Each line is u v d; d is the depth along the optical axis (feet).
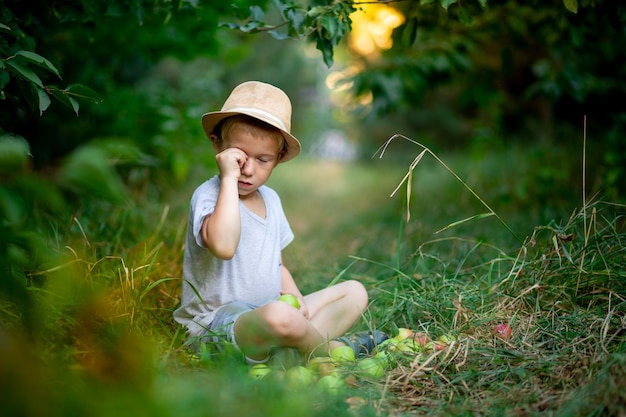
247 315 7.52
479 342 7.94
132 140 17.54
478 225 16.10
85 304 6.94
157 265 10.71
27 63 8.91
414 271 11.07
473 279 10.58
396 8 14.16
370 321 9.20
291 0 10.38
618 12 11.02
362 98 18.35
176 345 7.98
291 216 24.07
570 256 9.11
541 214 14.76
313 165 43.73
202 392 5.64
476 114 39.34
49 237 9.87
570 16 12.45
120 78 22.95
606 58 16.40
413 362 7.36
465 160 27.43
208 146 18.86
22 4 10.46
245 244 8.52
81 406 4.91
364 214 21.86
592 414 5.59
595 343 7.32
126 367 5.65
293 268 13.67
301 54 51.70
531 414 5.99
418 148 40.50
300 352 7.72
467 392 6.79
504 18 14.89
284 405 5.67
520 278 9.46
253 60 47.01
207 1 11.75
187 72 26.03
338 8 9.66
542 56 24.47
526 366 7.21
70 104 8.33
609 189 14.32
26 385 4.81
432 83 17.07
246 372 7.06
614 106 19.86
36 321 6.06
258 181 8.44
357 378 7.13
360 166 44.32
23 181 5.12
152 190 18.03
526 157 21.50
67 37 14.38
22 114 10.87
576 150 19.93
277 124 8.14
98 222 12.19
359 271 13.16
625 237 9.86
